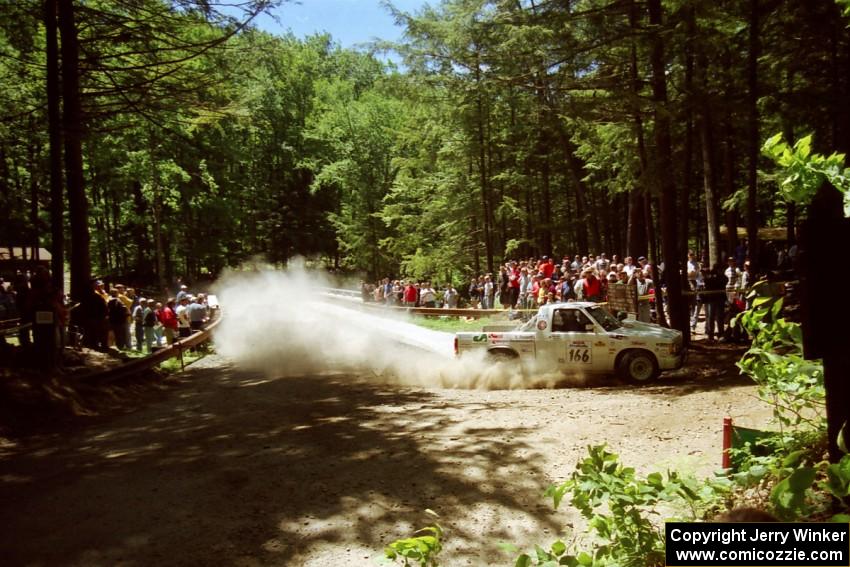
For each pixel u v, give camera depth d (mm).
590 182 38000
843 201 2238
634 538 2898
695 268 19500
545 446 8344
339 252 65062
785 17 14922
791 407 3650
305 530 6000
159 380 15922
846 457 2199
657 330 13500
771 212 36781
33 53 19531
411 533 5891
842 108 14094
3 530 6121
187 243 51531
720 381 11812
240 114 19469
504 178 36094
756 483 3213
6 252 38688
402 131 40062
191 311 23078
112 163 39344
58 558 5492
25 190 36906
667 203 14914
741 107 13859
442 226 39156
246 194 60219
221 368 18312
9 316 19312
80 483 7480
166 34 17359
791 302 3754
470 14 16156
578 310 13703
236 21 16578
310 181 65000
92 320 17547
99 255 49625
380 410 11094
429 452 8289
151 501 6793
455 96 28891
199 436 9617
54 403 11227
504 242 39844
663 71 14156
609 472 3049
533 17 13812
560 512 6238
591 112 14438
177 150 42469
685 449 7668
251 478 7484
